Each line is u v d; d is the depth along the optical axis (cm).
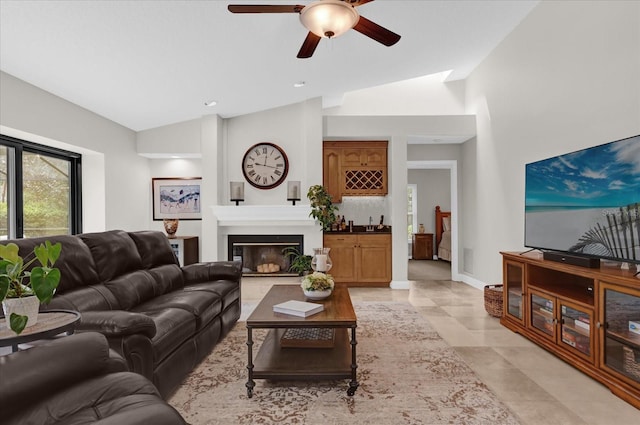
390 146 566
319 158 546
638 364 210
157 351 201
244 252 598
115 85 384
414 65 479
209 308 282
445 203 931
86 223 470
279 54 383
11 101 325
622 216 238
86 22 270
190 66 375
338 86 506
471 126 546
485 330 347
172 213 600
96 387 126
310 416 199
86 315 184
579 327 259
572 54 332
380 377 246
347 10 240
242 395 223
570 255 283
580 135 323
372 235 554
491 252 495
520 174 419
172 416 105
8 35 269
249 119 566
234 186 540
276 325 220
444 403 213
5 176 366
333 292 300
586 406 209
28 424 108
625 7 274
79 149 434
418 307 435
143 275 299
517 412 203
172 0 264
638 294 209
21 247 210
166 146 550
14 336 136
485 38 442
